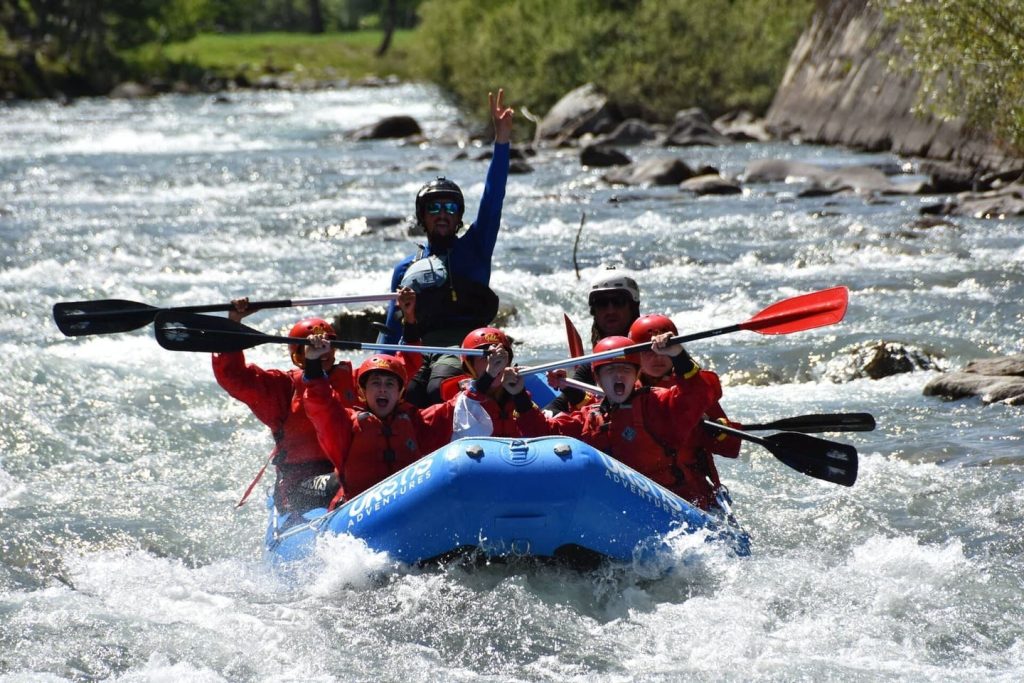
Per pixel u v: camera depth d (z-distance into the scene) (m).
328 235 52.88
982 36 52.16
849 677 15.52
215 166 79.56
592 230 53.00
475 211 58.53
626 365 20.08
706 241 49.56
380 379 19.83
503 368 19.94
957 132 68.25
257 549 20.98
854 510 21.97
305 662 16.27
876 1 60.72
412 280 24.14
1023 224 50.31
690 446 20.61
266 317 38.06
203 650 16.64
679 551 18.61
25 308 38.97
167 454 26.39
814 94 88.81
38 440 26.91
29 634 17.09
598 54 104.69
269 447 26.94
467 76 119.56
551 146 91.50
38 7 167.25
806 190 61.69
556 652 16.47
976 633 16.84
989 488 22.55
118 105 145.38
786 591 18.27
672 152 83.75
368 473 19.88
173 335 20.22
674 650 16.50
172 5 186.50
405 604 17.80
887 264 43.84
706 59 101.88
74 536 21.38
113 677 15.78
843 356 32.28
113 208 60.75
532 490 17.67
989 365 29.78
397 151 89.62
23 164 81.19
